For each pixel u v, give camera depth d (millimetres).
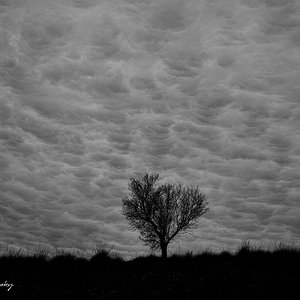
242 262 13922
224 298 9297
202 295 9609
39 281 11578
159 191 20391
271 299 9156
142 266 14359
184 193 20672
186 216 20156
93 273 12953
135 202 20188
